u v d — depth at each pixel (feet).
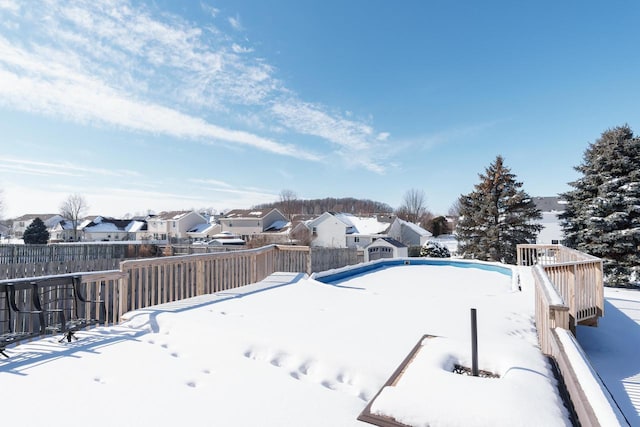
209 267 22.08
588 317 21.22
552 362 9.48
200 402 8.26
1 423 7.18
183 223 158.92
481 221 66.23
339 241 113.70
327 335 12.62
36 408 7.81
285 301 18.70
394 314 16.07
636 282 50.49
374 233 107.14
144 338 12.89
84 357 10.97
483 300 20.03
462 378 7.72
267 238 123.34
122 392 8.69
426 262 45.91
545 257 37.42
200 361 10.85
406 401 7.03
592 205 53.83
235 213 152.87
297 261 37.32
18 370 9.87
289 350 11.25
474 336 8.73
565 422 6.20
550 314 10.96
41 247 53.16
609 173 54.44
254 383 9.37
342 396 8.77
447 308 17.49
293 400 8.45
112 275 14.84
